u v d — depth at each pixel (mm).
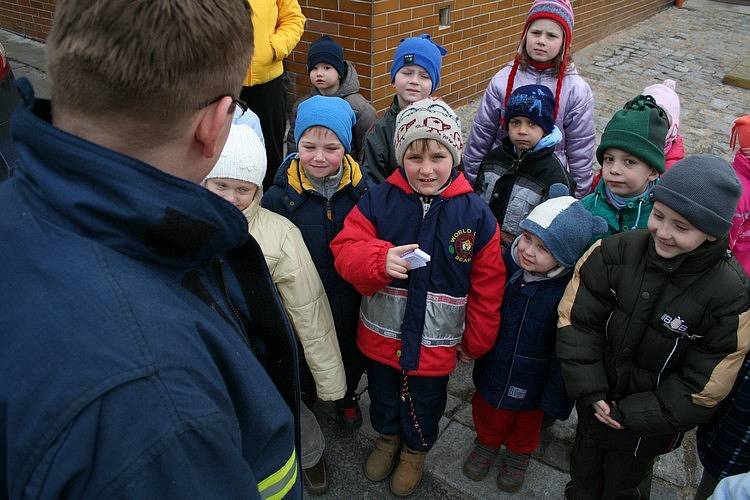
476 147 2949
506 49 6004
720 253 1461
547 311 1829
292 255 1866
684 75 7066
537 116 2160
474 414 2123
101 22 586
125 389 561
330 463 2248
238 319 928
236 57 681
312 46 3291
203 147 721
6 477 586
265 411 759
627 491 1855
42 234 613
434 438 2072
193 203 670
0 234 624
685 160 1471
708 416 1561
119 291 598
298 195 2025
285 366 1085
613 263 1636
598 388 1683
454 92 5477
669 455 2281
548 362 1901
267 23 3391
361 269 1743
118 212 618
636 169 1933
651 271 1560
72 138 600
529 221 1775
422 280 1811
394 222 1841
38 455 554
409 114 1763
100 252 614
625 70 7117
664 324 1547
